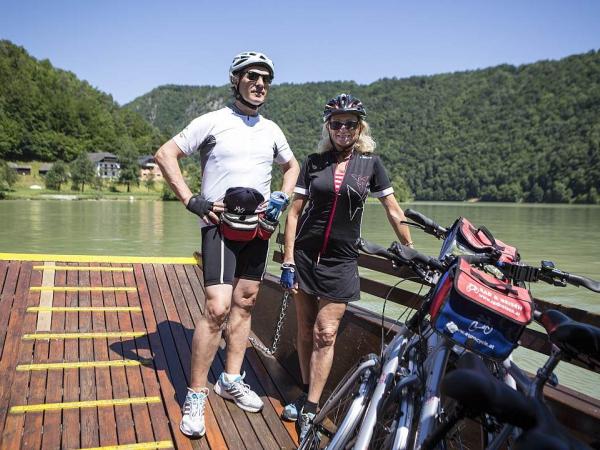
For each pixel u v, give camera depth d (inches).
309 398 110.3
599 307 392.2
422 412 66.8
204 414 118.7
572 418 75.6
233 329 124.3
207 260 111.9
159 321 174.7
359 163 106.7
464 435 90.6
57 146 5964.6
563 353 60.4
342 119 104.5
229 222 109.3
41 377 133.6
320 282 108.0
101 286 196.9
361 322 129.0
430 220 91.6
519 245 991.0
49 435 109.6
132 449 106.1
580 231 1419.8
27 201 3619.6
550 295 442.3
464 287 65.7
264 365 152.6
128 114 7854.3
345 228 106.3
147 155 6437.0
